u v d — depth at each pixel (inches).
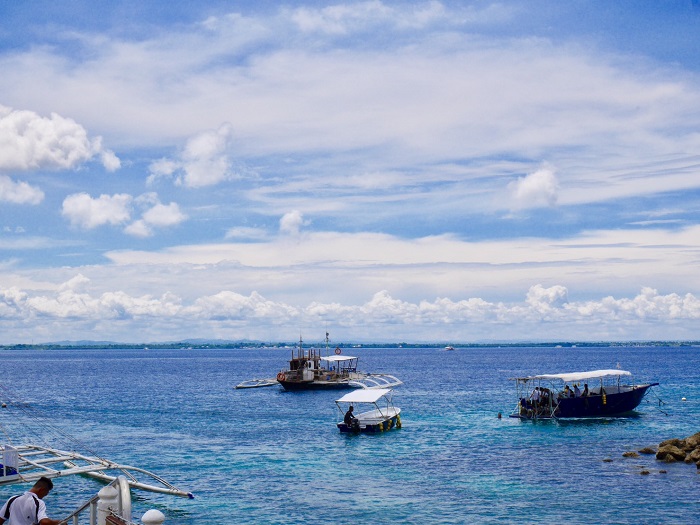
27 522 539.8
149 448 2204.7
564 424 2672.2
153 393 4768.7
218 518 1337.4
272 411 3420.3
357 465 1870.1
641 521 1290.6
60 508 1424.7
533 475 1700.3
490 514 1347.2
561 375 2812.5
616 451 2036.2
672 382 5270.7
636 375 6397.6
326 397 4274.1
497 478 1674.5
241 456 2031.3
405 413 3176.7
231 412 3380.9
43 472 1462.8
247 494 1531.7
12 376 7303.2
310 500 1472.7
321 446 2212.1
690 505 1390.3
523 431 2498.8
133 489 1572.3
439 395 4301.2
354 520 1317.7
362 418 2600.9
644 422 2706.7
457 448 2138.3
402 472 1765.5
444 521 1302.9
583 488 1546.5
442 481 1649.9
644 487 1542.8
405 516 1341.0
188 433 2573.8
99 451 2151.8
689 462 1801.2
